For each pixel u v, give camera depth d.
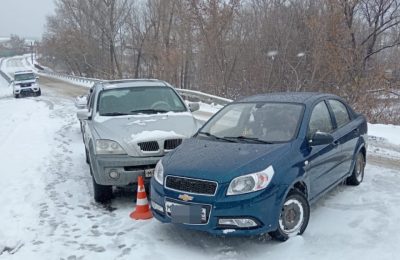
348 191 6.41
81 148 10.41
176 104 7.65
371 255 4.34
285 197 4.54
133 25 45.00
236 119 5.78
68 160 9.10
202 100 20.61
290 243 4.62
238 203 4.33
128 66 47.72
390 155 9.06
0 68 95.75
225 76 27.97
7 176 7.84
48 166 8.51
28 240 5.09
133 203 6.30
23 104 24.50
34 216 5.82
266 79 27.19
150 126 6.48
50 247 4.86
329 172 5.57
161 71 34.34
